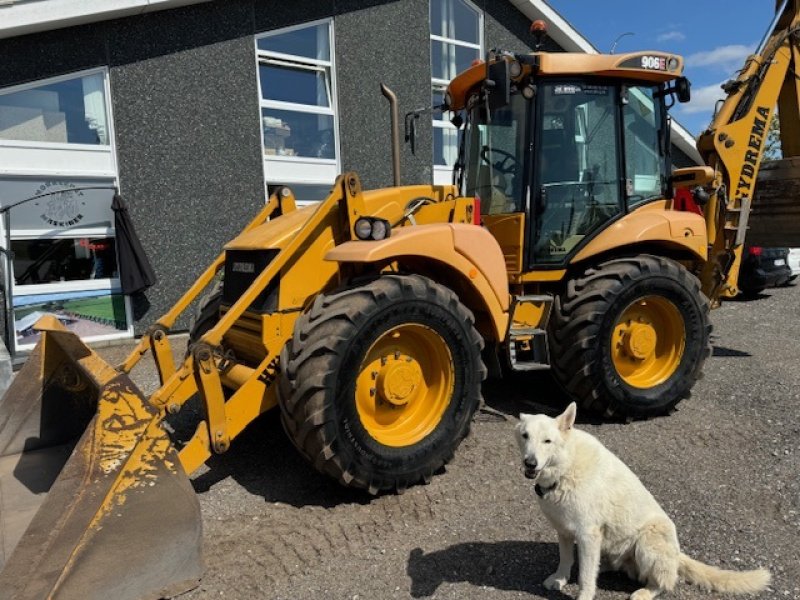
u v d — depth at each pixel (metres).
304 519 3.41
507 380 5.89
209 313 5.14
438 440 3.75
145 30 7.79
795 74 6.48
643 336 4.74
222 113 8.43
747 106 6.21
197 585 2.79
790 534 3.05
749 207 6.13
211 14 8.23
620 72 4.85
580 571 2.51
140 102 7.84
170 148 8.09
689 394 4.89
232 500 3.67
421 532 3.24
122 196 7.83
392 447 3.61
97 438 2.65
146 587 2.66
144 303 8.02
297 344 3.45
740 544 2.98
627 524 2.51
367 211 4.19
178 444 4.48
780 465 3.77
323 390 3.35
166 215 8.11
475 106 5.11
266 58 8.87
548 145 4.85
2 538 2.95
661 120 5.28
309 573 2.90
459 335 3.80
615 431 4.56
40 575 2.43
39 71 7.24
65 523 2.51
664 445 4.23
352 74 9.72
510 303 4.59
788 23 6.30
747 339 7.31
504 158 5.00
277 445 4.50
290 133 9.23
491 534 3.19
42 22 6.89
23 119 7.26
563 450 2.48
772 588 2.65
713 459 3.94
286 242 3.92
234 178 8.58
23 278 7.31
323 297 3.65
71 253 7.60
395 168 4.63
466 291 4.21
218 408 3.49
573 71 4.70
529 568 2.88
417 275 3.80
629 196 5.10
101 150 7.70
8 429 3.84
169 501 2.72
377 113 10.05
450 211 4.49
